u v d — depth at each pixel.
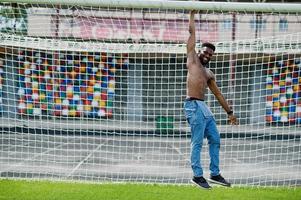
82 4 9.45
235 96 20.92
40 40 14.61
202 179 8.29
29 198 9.16
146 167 13.50
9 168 12.69
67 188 10.10
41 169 12.74
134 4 9.26
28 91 15.79
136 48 14.26
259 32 21.22
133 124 21.39
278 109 15.45
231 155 16.14
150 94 23.62
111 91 17.05
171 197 9.45
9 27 14.20
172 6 8.99
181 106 21.33
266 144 18.20
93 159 14.77
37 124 18.78
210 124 8.43
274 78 15.05
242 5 9.19
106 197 9.34
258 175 12.48
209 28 20.36
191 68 8.39
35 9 16.22
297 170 13.23
